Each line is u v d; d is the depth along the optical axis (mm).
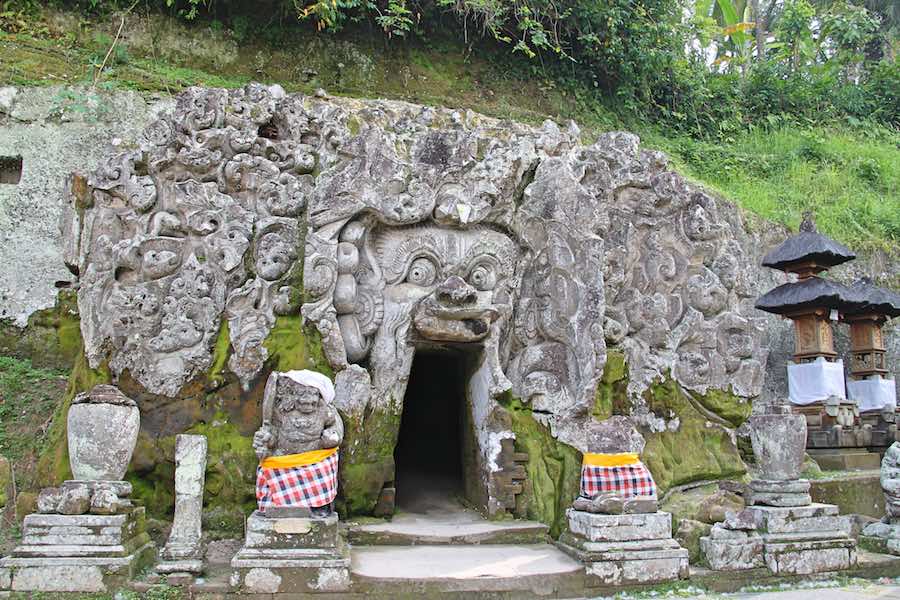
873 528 6332
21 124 8445
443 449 8156
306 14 10125
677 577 5250
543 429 6555
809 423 9047
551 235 6816
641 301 7180
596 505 5371
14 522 5746
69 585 4555
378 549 5590
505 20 11703
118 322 6027
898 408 9930
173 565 4789
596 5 12625
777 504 5715
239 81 10086
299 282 6359
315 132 6863
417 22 11109
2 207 8086
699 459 6961
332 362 6055
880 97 17984
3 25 9258
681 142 14031
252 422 6043
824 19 18859
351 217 6234
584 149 7359
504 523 6145
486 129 7676
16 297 7879
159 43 9984
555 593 4969
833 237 12328
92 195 6457
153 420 5977
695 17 15383
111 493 4770
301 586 4715
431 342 6531
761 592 5312
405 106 9797
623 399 6785
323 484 5008
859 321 10117
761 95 16562
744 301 7605
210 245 6277
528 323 6855
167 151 6410
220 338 6184
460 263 6570
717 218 7637
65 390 7059
